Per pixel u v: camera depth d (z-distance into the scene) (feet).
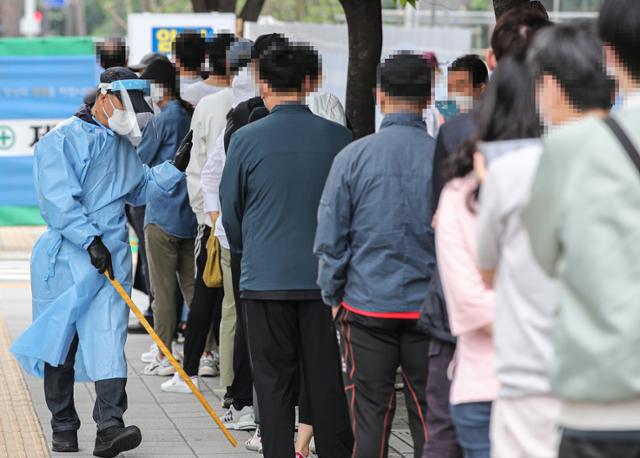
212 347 70.33
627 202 21.44
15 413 58.54
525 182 25.23
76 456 50.16
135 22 99.45
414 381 37.60
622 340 21.17
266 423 43.19
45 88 117.91
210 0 109.81
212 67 63.26
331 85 101.81
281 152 42.63
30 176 118.42
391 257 37.06
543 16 35.01
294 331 43.45
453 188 30.32
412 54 37.86
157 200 65.92
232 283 52.75
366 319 37.29
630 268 21.27
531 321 24.99
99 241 48.57
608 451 21.88
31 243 132.46
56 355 48.85
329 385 43.42
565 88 24.52
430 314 34.32
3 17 366.02
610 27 23.39
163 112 65.82
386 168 37.04
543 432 25.14
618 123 22.00
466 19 139.54
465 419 30.32
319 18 210.18
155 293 68.03
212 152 56.90
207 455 51.31
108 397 48.91
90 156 49.03
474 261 29.84
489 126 28.32
